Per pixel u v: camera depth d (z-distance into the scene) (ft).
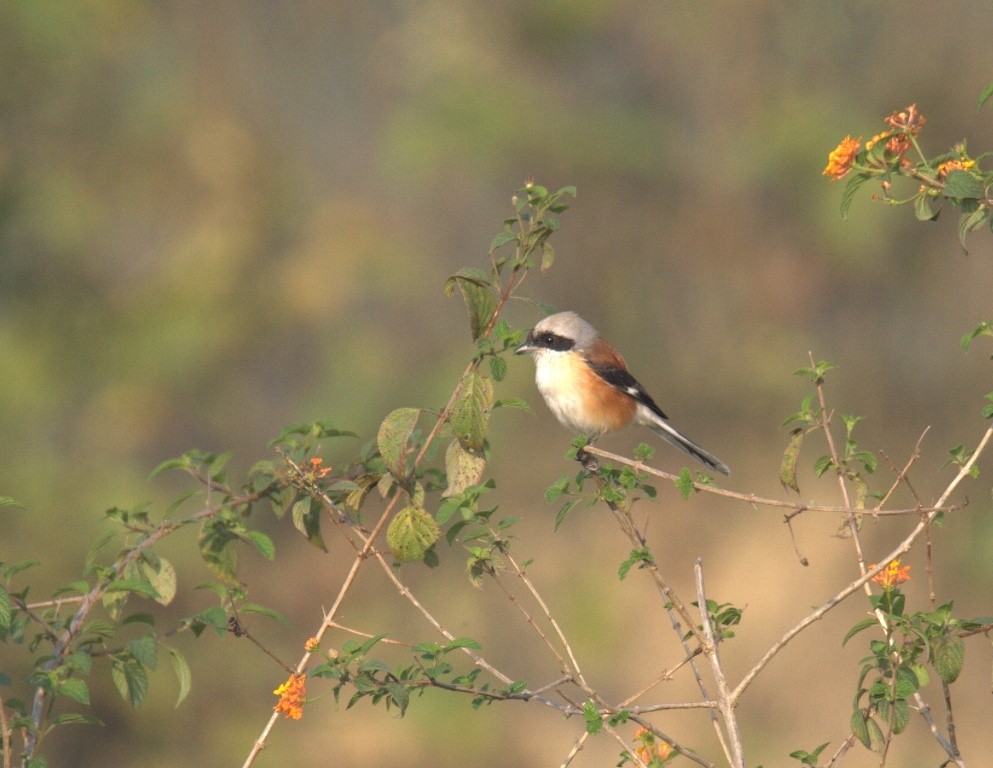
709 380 57.72
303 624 51.65
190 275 56.85
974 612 45.80
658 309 58.59
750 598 48.96
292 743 47.24
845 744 15.02
